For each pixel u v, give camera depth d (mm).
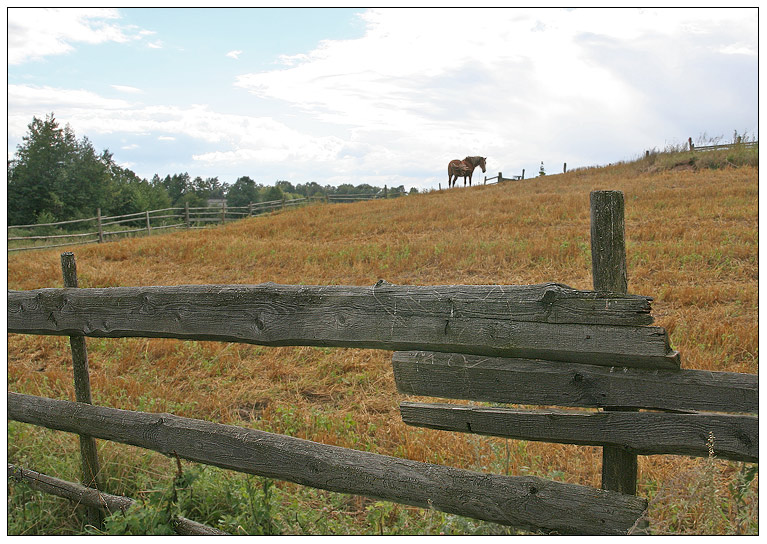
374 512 3408
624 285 2430
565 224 16141
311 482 2949
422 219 19641
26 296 3877
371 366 6938
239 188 80312
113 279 13359
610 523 2396
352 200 41250
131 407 5828
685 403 2311
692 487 2789
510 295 2504
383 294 2752
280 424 5332
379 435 4961
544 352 2453
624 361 2348
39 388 6188
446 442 4516
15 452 4449
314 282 12289
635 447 2387
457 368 2625
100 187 48625
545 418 2502
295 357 7480
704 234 12680
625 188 20891
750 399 2221
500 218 17625
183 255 16281
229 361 7379
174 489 3295
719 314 8102
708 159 24672
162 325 3338
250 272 13789
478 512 2611
